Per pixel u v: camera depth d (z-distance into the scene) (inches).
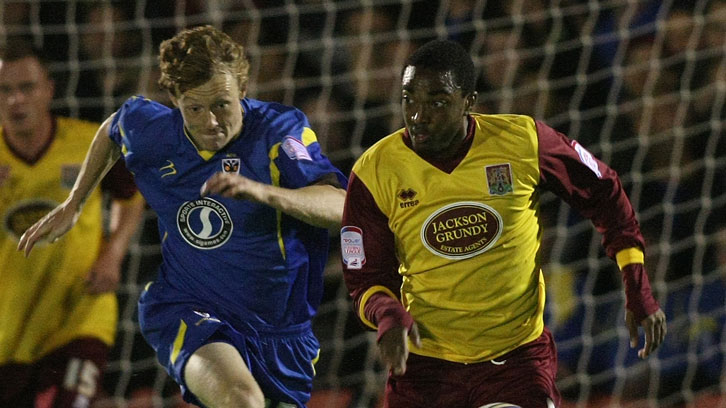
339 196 505.7
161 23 999.0
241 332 534.0
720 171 993.5
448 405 492.1
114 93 971.9
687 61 1028.5
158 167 524.7
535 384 482.0
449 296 477.4
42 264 719.1
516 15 1041.5
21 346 719.7
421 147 452.8
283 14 1029.2
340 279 923.4
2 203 724.7
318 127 991.0
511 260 473.4
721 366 922.7
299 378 554.9
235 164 515.8
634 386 913.5
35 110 723.4
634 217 499.8
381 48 1024.2
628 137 1008.2
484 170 469.1
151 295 546.0
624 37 1037.2
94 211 727.1
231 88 491.2
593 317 927.7
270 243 523.5
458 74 446.9
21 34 968.9
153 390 877.8
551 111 1019.3
